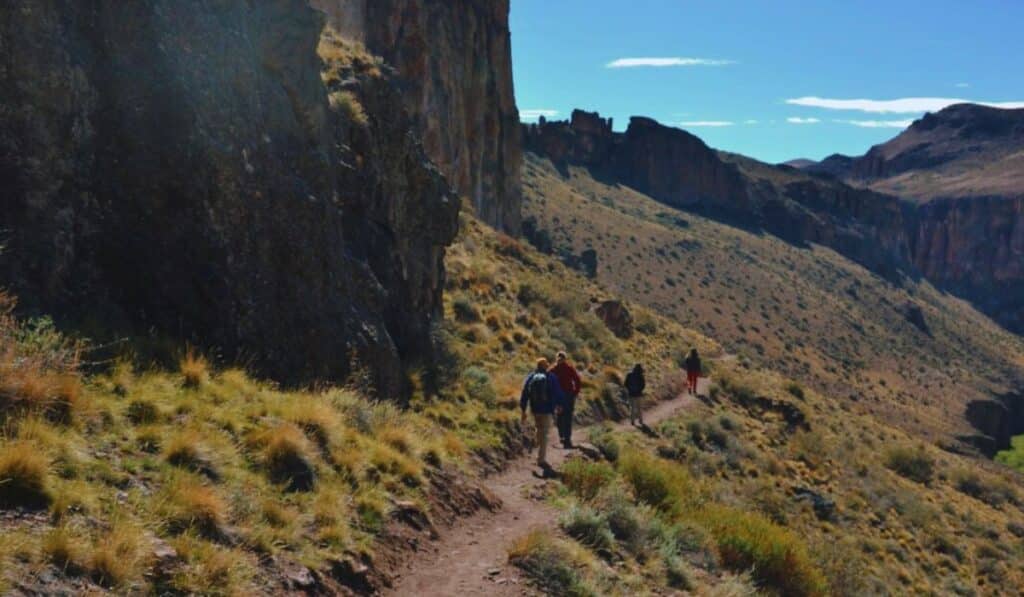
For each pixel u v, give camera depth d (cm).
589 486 1422
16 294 891
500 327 2748
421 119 7212
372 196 1880
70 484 652
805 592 1402
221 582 645
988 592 2652
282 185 1348
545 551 968
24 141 957
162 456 772
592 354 3219
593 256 9944
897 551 2575
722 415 3200
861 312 18362
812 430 3769
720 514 1519
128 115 1100
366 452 1048
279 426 934
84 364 866
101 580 571
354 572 785
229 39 1295
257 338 1198
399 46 7100
